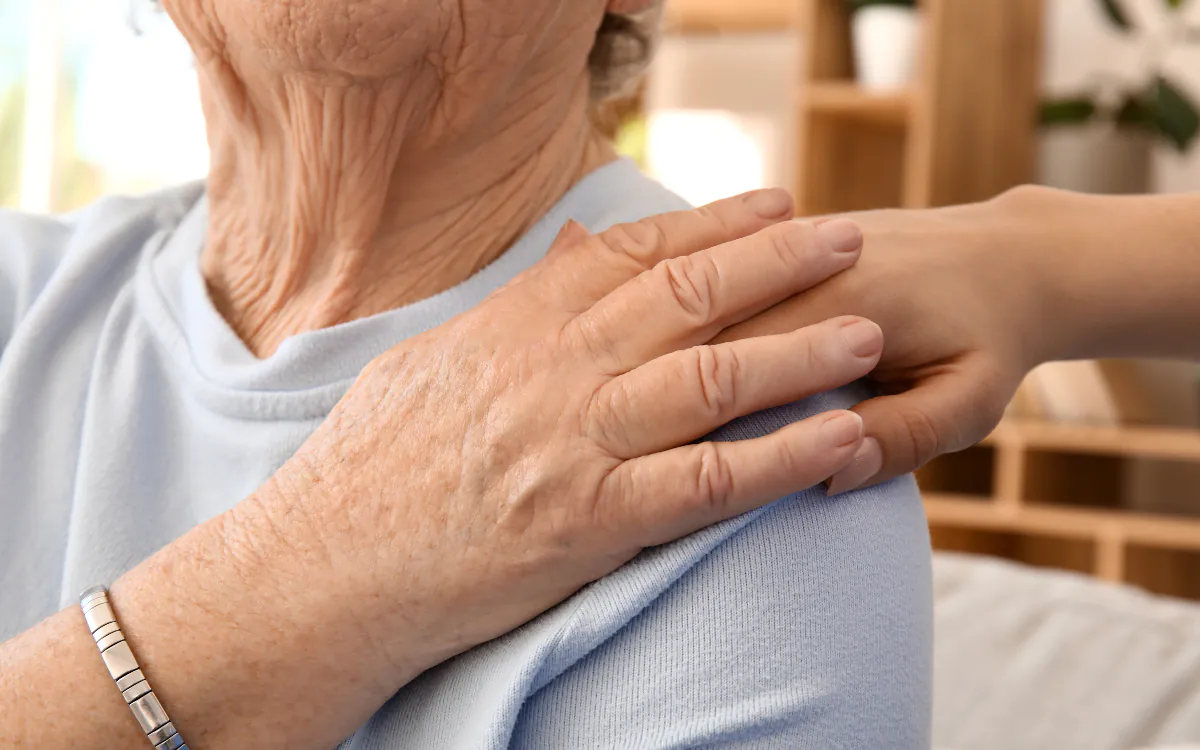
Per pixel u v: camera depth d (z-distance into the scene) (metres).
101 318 0.82
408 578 0.67
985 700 1.24
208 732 0.68
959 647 1.33
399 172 0.76
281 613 0.68
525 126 0.76
